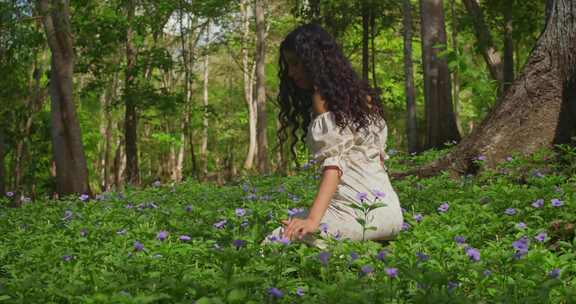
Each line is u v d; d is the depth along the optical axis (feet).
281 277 10.36
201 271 10.89
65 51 51.55
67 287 9.61
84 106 107.34
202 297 8.64
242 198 21.81
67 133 51.80
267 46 119.24
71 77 52.03
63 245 13.87
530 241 12.06
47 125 75.51
